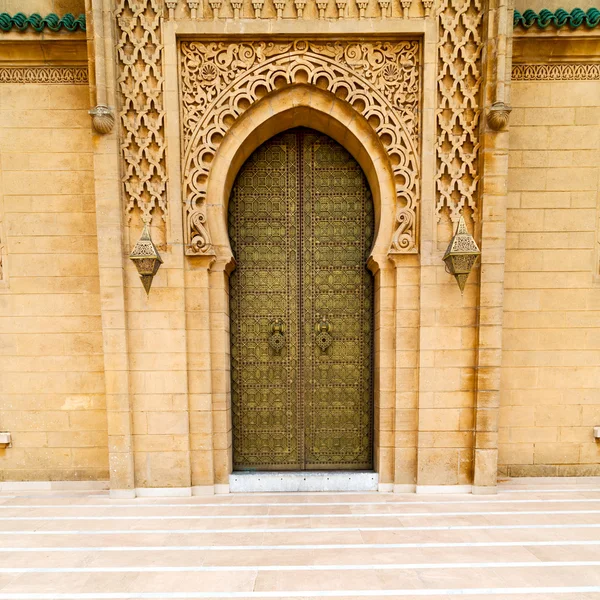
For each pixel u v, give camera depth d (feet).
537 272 17.79
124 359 16.16
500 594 10.63
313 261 18.66
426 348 16.47
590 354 17.89
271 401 18.69
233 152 16.69
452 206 16.38
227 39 15.97
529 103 17.43
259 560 12.10
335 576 11.30
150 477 16.65
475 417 16.42
